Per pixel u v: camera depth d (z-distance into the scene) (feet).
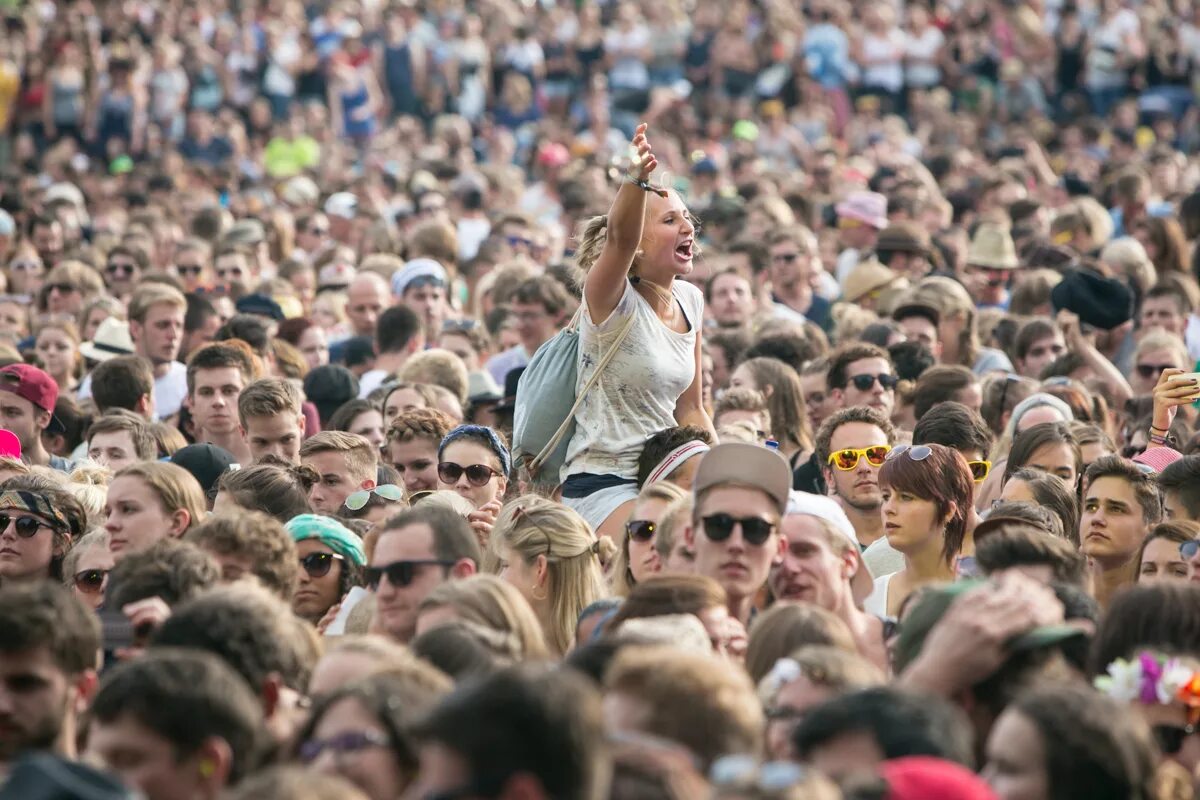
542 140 345.72
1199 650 71.72
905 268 194.80
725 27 386.73
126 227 249.55
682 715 59.16
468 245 257.34
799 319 185.06
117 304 183.42
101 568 98.99
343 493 117.19
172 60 374.02
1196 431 127.44
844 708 59.47
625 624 71.00
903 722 58.90
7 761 68.08
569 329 104.88
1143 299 182.09
